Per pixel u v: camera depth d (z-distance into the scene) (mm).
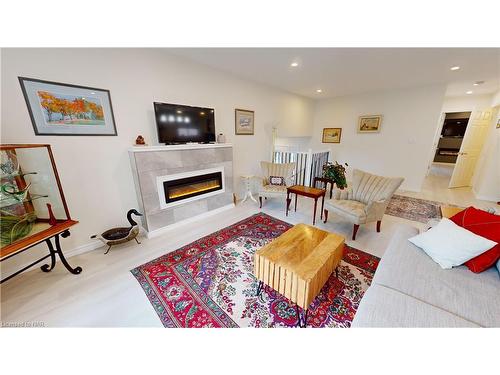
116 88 2316
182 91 2939
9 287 1767
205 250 2334
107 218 2455
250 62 3051
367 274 1937
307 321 1445
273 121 4742
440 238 1531
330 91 5012
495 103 4500
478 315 1050
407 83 4211
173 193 2852
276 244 1691
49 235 1707
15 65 1721
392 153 5078
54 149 1997
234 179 4117
